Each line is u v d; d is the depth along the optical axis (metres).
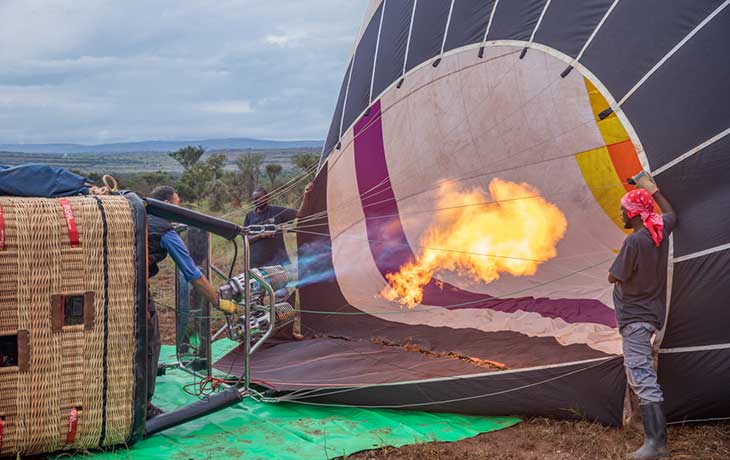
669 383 4.96
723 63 4.79
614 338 6.46
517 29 6.21
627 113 5.14
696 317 4.82
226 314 5.82
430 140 7.85
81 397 4.54
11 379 4.36
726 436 4.91
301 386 5.74
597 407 5.13
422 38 7.29
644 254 4.71
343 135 8.16
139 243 4.68
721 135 4.74
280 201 16.91
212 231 5.34
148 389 5.22
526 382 5.30
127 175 41.97
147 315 4.82
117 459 4.62
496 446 4.95
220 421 5.39
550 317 7.43
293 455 4.70
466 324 7.54
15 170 4.79
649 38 5.13
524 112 7.46
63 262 4.46
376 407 5.66
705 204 4.79
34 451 4.51
